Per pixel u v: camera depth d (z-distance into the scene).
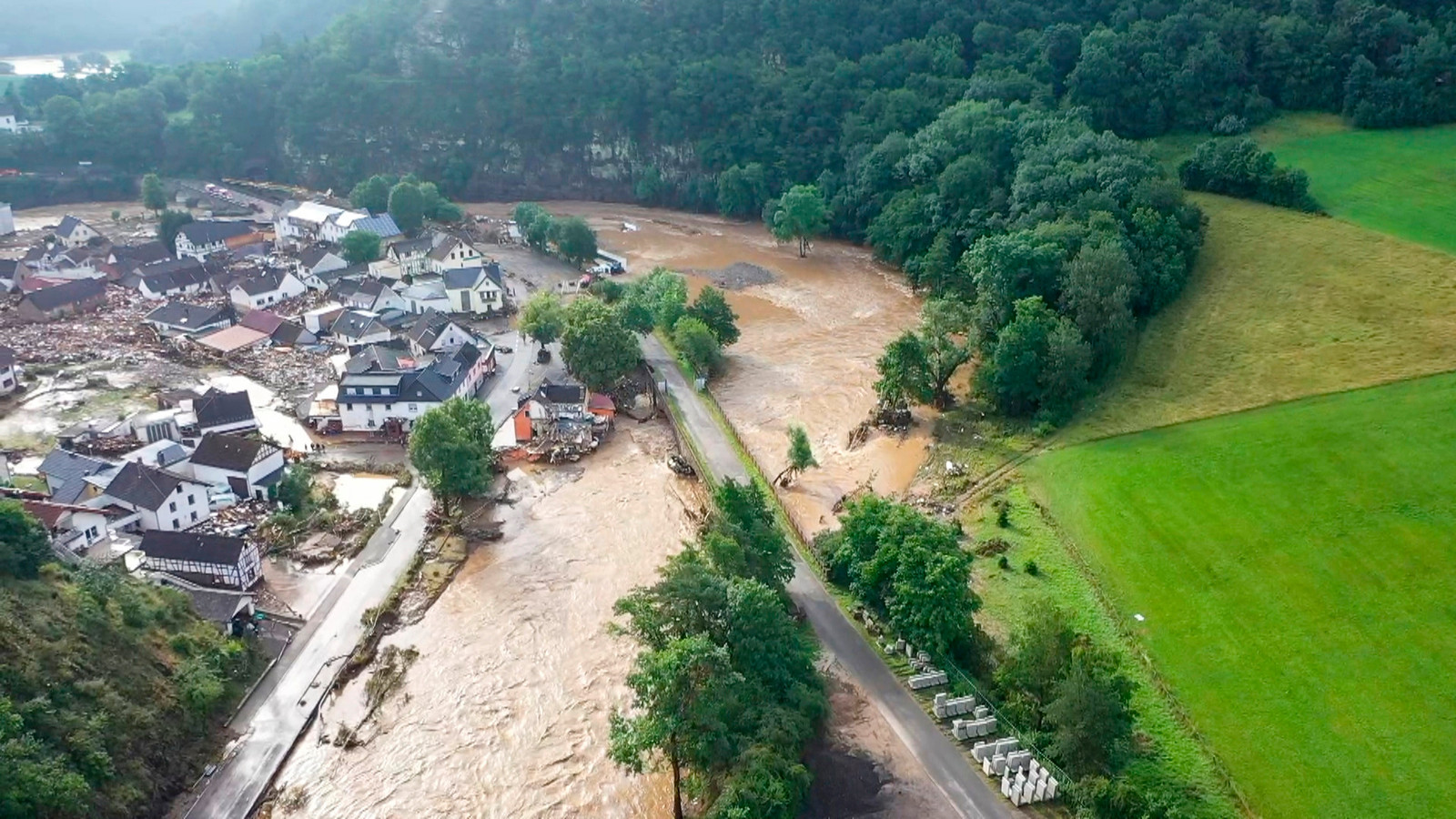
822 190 194.50
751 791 54.16
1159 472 94.88
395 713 70.06
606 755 66.25
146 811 58.09
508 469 104.75
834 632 75.81
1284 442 95.69
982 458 105.06
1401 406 97.69
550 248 181.00
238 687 69.94
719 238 196.75
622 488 101.69
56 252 165.25
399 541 89.62
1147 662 71.81
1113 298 112.81
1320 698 66.56
